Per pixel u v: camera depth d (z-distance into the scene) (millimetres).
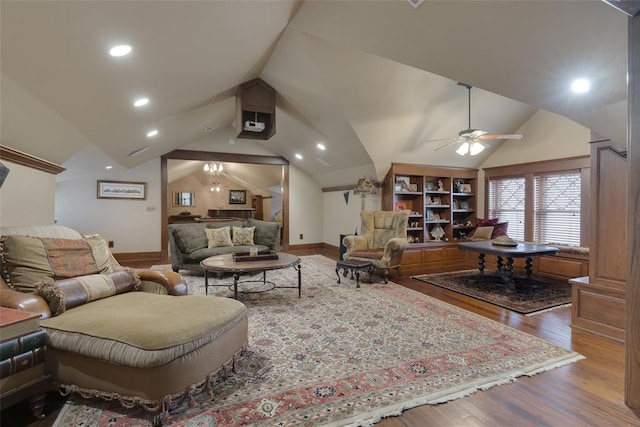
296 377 2156
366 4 2191
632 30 880
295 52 3592
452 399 1924
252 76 4324
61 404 1854
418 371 2236
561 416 1768
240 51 3119
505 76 2188
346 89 4102
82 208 6434
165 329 1712
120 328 1714
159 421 1654
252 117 4930
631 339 910
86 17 1733
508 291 4336
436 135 5352
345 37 2672
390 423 1721
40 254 2127
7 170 2328
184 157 7137
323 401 1893
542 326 3098
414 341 2729
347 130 5039
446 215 6500
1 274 2012
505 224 5895
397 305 3717
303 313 3432
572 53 1803
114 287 2350
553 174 5340
